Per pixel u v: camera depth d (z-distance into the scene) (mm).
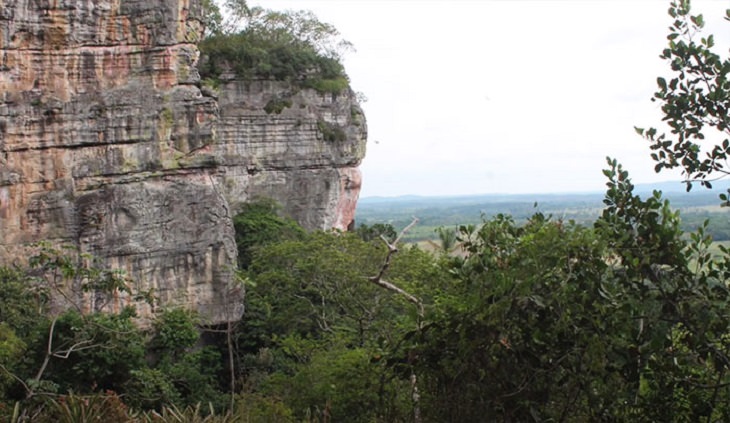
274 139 53906
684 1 9945
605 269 10242
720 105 9930
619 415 10414
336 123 57438
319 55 58125
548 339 10617
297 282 33344
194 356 33375
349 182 59906
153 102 33344
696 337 9586
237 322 32938
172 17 33719
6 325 23453
